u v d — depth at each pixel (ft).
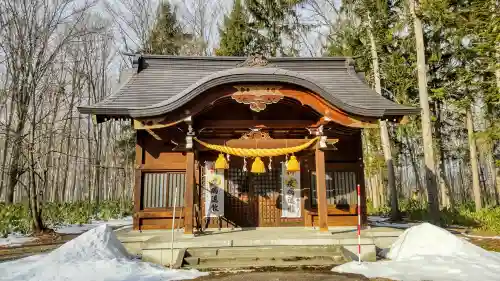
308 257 25.89
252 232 32.91
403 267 22.59
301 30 93.35
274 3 90.68
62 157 111.86
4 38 54.49
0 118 70.54
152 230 35.55
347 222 37.24
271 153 31.60
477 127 84.38
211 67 44.70
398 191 121.08
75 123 118.11
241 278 21.30
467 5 48.60
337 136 38.45
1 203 60.08
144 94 37.27
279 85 30.96
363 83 42.96
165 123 30.22
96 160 90.99
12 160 64.39
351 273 22.24
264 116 37.06
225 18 93.91
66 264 22.36
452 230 43.14
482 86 52.65
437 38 58.70
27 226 45.70
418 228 27.89
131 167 101.04
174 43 99.91
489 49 43.98
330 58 46.80
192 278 21.50
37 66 50.70
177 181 36.91
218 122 32.71
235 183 37.93
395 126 81.92
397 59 63.31
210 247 27.02
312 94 31.32
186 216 30.17
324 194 31.07
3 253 31.63
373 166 80.43
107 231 27.73
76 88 99.19
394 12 62.23
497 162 45.88
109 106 33.68
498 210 47.83
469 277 19.98
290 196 37.86
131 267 23.02
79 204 69.36
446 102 67.72
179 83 40.34
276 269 24.00
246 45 90.33
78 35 72.28
